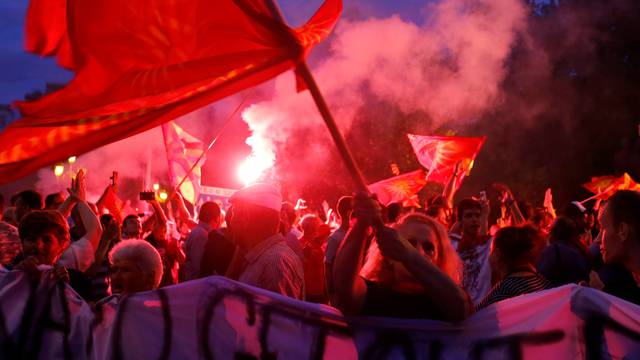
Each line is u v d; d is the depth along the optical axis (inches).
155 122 100.6
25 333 144.1
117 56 100.7
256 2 98.3
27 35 101.5
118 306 133.5
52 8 101.5
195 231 307.7
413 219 122.4
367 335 119.9
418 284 118.6
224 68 98.4
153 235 333.7
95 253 193.3
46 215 153.9
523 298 123.6
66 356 145.3
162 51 100.7
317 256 313.9
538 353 121.5
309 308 127.5
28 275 146.3
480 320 120.6
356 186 103.1
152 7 100.6
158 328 132.1
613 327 121.9
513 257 173.0
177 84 98.5
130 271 150.6
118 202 308.2
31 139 98.7
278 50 97.7
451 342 119.5
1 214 279.3
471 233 259.9
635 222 126.4
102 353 146.4
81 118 98.0
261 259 179.3
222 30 100.0
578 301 122.6
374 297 118.0
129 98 99.3
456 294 108.3
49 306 146.1
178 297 133.1
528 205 379.2
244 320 130.3
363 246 106.2
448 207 344.8
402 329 118.3
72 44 100.0
